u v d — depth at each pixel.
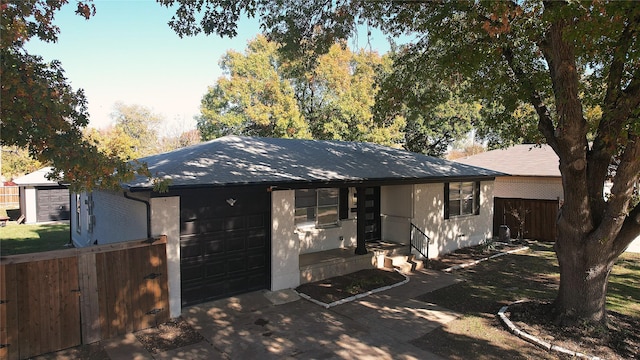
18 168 33.56
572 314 7.43
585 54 7.58
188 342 6.93
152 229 7.69
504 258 13.79
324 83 27.42
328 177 10.12
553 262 13.16
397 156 15.21
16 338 6.15
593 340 6.88
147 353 6.52
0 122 5.30
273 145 12.73
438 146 32.09
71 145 5.59
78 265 6.74
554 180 18.00
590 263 7.27
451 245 14.59
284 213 9.62
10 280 6.11
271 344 6.87
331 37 10.09
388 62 23.80
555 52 6.57
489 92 9.20
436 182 13.28
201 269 8.50
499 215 18.53
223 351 6.61
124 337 7.09
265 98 26.11
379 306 8.77
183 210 8.23
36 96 5.14
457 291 9.90
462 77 10.29
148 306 7.51
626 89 6.88
